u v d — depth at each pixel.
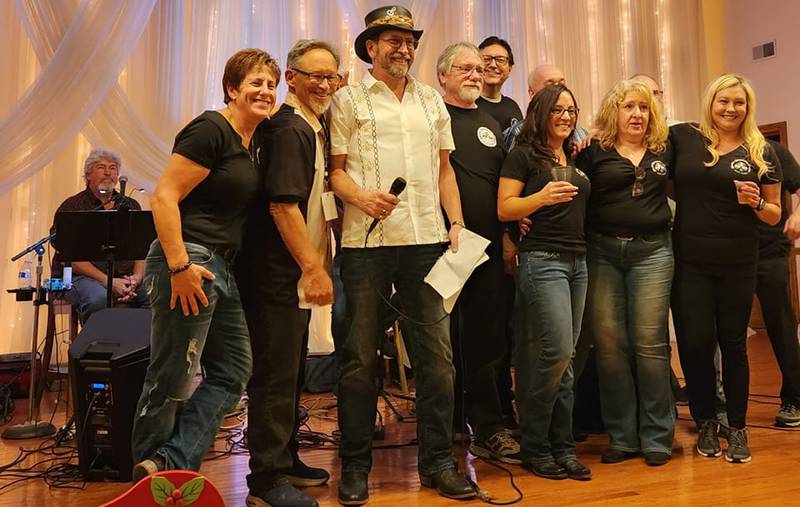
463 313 2.66
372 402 2.34
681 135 2.78
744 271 2.64
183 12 5.18
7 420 3.66
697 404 2.77
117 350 2.60
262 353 2.16
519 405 2.60
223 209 2.00
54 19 4.77
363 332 2.31
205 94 5.21
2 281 4.73
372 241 2.28
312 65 2.23
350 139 2.33
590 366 3.11
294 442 2.46
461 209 2.53
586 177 2.56
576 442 3.00
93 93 4.81
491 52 3.25
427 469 2.39
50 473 2.70
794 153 6.31
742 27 6.77
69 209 4.14
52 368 4.66
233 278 2.06
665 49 6.50
